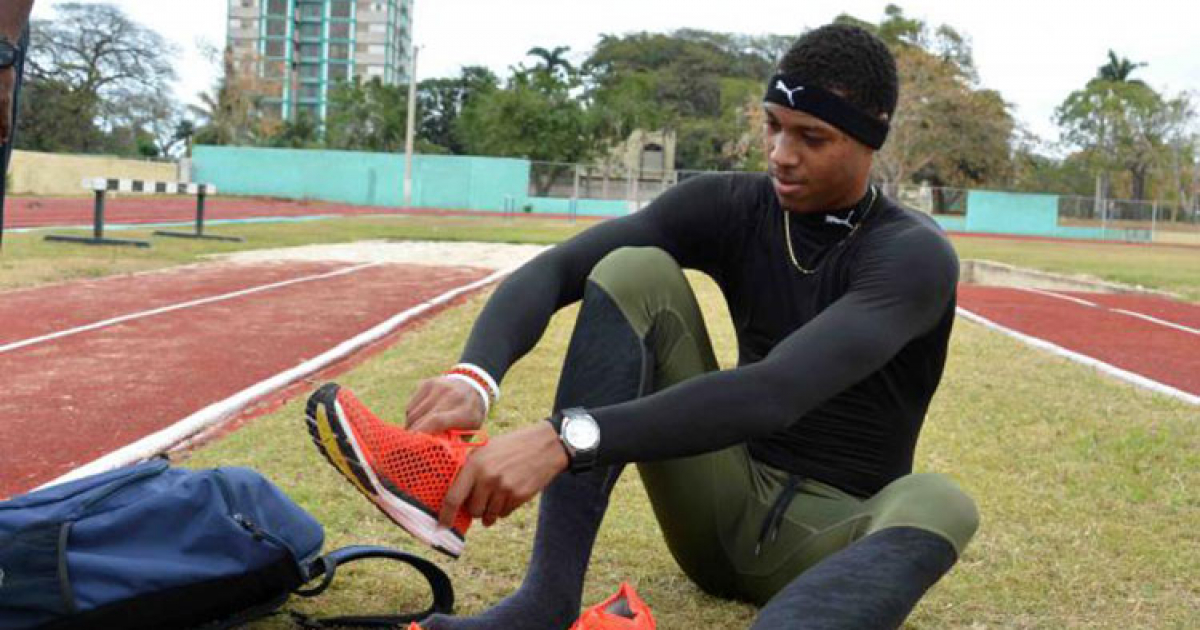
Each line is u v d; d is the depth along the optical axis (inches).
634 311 88.4
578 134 2358.5
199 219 697.6
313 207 1544.0
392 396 221.5
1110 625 115.8
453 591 114.5
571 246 97.6
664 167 2770.7
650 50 3526.1
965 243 1258.6
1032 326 388.5
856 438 96.5
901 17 2262.6
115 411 211.5
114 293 391.5
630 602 83.7
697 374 93.6
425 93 3085.6
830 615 72.1
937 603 120.7
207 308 361.7
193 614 97.5
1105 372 278.5
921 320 83.0
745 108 2516.0
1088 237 1862.7
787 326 96.0
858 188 89.9
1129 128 2482.8
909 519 80.0
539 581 87.7
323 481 156.9
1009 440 197.8
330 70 5142.7
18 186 1449.3
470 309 376.2
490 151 2351.1
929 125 2086.6
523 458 70.6
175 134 2834.6
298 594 108.4
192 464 165.2
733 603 116.6
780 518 95.5
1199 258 1102.4
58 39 2593.5
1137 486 168.6
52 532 91.0
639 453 72.2
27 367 252.2
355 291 430.0
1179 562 135.0
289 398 223.1
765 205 98.4
